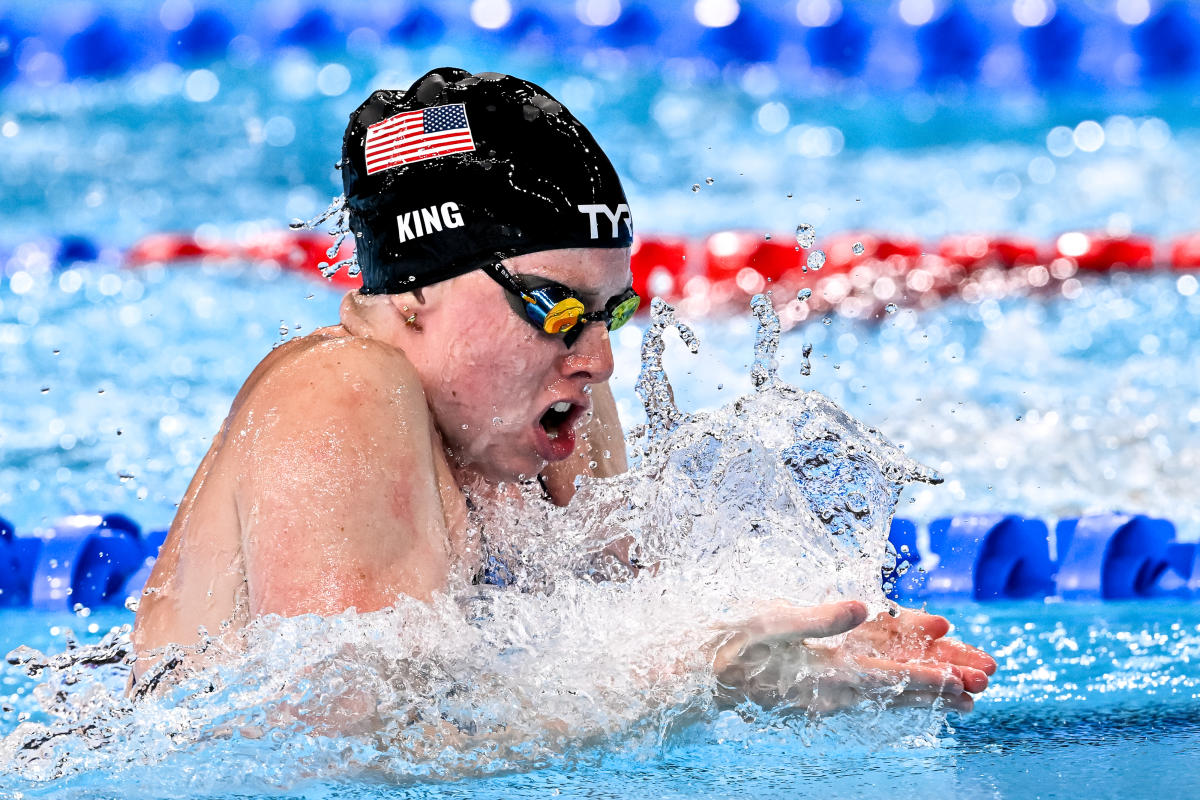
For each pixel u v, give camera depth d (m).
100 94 28.47
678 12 31.22
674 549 6.40
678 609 5.61
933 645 5.89
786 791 4.90
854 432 6.64
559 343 5.73
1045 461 12.26
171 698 5.27
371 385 5.42
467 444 5.98
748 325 17.72
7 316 16.84
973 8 30.62
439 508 5.52
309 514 5.10
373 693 5.00
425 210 5.73
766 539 6.36
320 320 17.05
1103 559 10.09
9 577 9.84
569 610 5.66
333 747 5.02
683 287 19.98
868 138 27.45
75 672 6.34
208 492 5.64
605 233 5.75
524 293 5.62
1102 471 11.98
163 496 11.03
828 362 15.84
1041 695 6.98
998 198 23.38
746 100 29.59
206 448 12.16
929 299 18.73
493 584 6.20
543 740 5.17
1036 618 9.19
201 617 5.57
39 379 14.19
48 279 18.77
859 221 22.06
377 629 5.02
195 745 5.12
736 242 20.41
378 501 5.20
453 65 29.62
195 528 5.64
